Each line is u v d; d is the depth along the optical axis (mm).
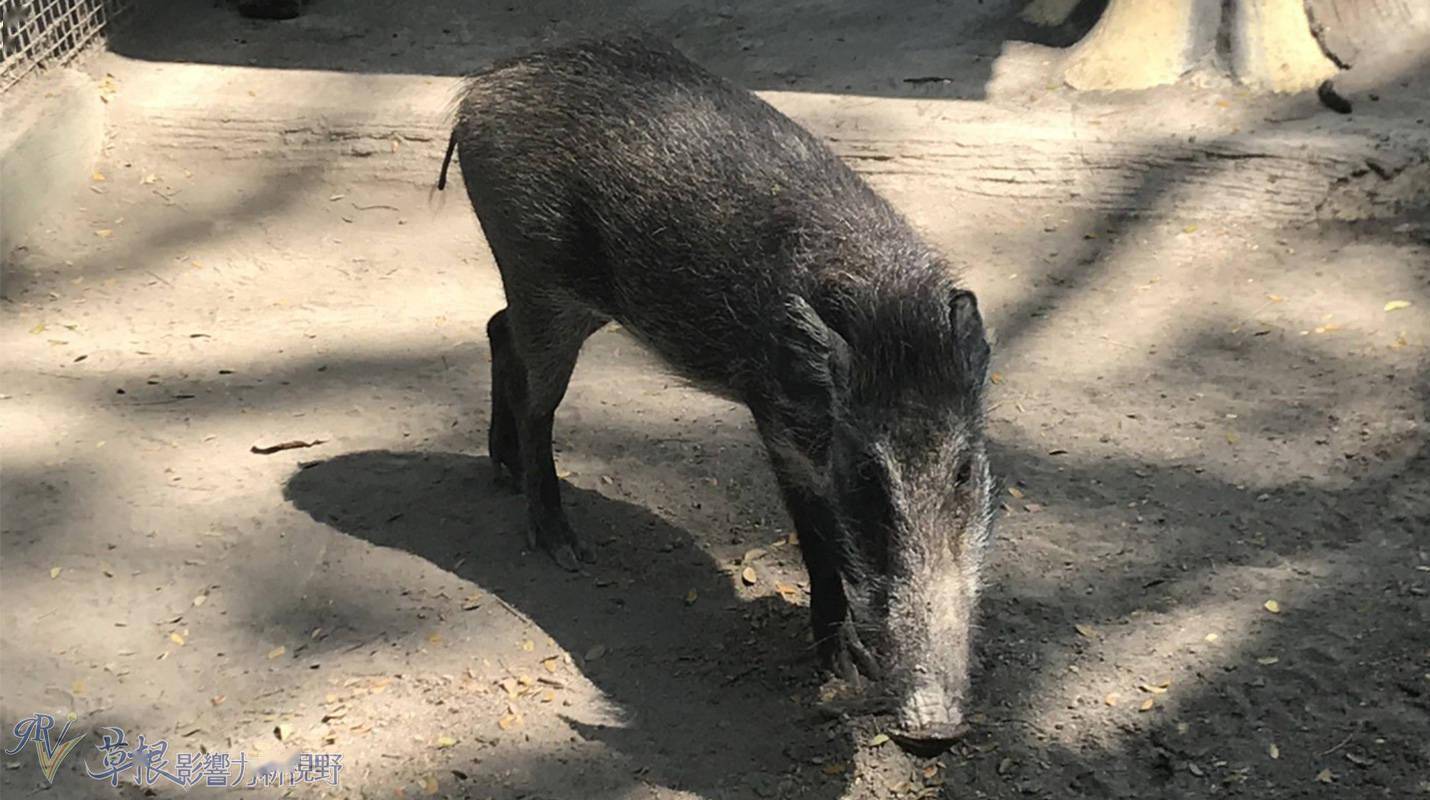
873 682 2002
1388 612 2148
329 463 2551
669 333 2100
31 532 2369
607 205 2115
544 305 2248
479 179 2271
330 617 2244
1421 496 2352
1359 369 2650
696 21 4031
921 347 1801
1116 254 3072
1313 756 1969
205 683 2141
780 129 2127
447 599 2275
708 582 2314
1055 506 2408
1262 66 3354
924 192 3305
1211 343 2787
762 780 1993
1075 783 1965
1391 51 3312
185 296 3068
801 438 1914
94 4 3803
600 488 2504
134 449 2564
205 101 3572
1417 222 2975
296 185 3488
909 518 1770
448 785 1996
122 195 3418
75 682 2131
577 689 2125
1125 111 3357
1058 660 2127
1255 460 2475
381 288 3119
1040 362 2773
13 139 3174
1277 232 3055
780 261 1960
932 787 1978
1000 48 3719
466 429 2658
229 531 2393
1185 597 2217
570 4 4160
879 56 3729
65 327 2941
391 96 3578
